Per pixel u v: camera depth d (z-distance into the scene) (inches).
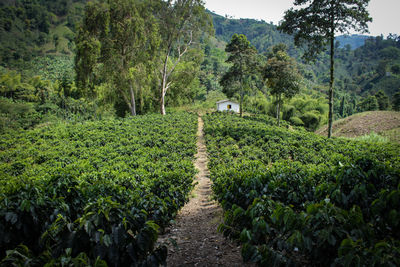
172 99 2182.6
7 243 152.8
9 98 2913.4
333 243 123.8
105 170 443.8
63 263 117.3
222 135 1138.0
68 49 6456.7
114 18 1513.3
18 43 6053.2
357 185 161.5
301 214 140.1
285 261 139.4
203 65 4926.2
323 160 649.6
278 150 784.3
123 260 143.3
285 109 2233.0
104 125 1339.8
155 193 339.3
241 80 1856.5
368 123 1496.1
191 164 587.2
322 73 6850.4
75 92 3164.4
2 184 394.0
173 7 1662.2
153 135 1050.1
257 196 209.0
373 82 5792.3
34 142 1071.6
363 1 883.4
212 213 352.2
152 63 1610.5
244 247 147.2
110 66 1534.2
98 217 143.1
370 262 108.8
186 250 231.5
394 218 127.6
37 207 163.8
